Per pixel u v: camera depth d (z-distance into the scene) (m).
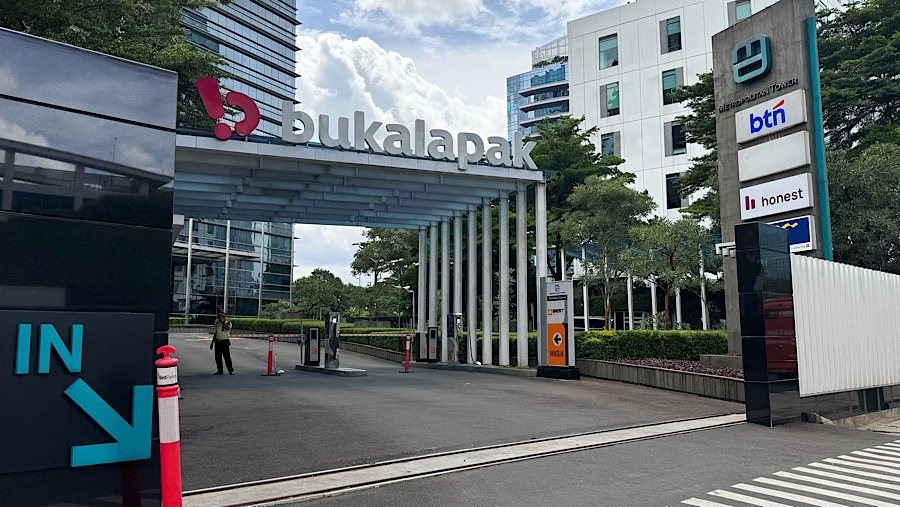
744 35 18.61
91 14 15.28
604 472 7.23
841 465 7.87
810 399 12.45
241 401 12.77
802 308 12.76
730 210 18.83
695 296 38.12
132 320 4.48
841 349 13.76
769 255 12.09
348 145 18.38
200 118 19.61
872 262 21.09
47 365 4.11
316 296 44.06
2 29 4.16
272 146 17.42
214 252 60.69
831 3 39.69
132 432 4.40
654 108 44.06
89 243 4.36
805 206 16.41
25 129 4.19
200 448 8.30
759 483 6.81
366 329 38.88
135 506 4.39
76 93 4.42
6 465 3.91
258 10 78.19
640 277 25.47
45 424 4.07
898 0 25.91
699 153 41.88
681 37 43.44
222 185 19.58
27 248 4.12
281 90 80.62
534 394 14.88
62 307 4.21
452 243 30.59
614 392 15.80
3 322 3.98
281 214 24.05
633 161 44.47
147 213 4.62
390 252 43.59
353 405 12.35
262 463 7.49
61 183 4.29
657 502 6.02
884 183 20.42
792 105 16.94
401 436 9.25
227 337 19.06
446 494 6.24
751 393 11.69
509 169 21.00
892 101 26.56
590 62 47.38
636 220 26.45
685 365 18.03
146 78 4.75
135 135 4.65
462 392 14.99
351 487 6.48
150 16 18.98
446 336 25.00
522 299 21.97
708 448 8.87
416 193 22.17
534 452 8.26
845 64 25.58
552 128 29.77
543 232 21.38
